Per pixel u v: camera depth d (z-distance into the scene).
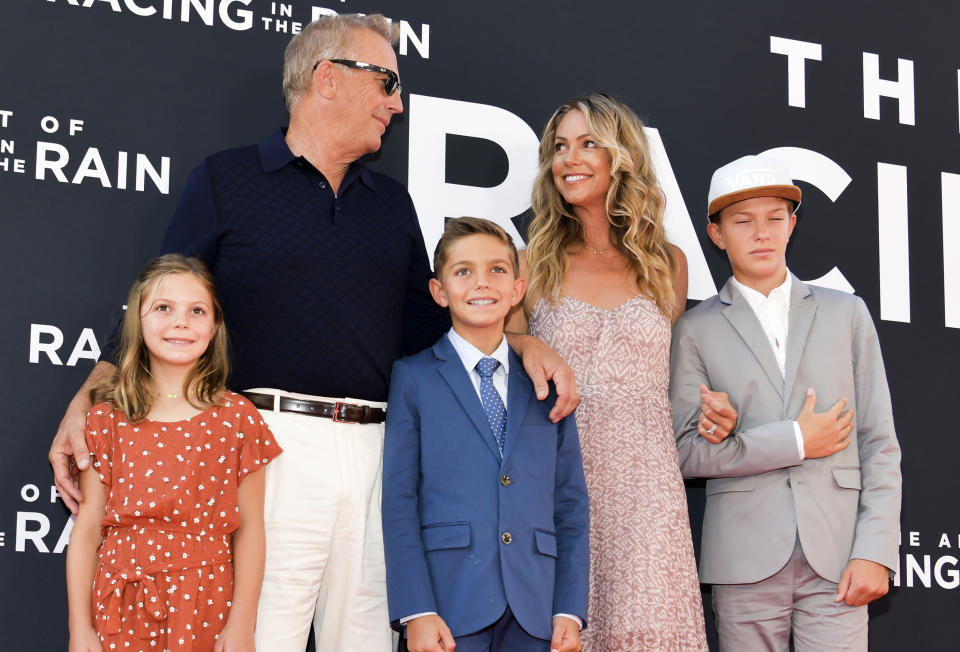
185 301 2.18
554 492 2.29
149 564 2.05
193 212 2.35
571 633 2.12
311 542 2.23
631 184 2.71
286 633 2.21
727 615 2.59
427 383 2.28
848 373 2.65
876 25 3.58
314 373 2.28
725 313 2.72
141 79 2.88
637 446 2.46
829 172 3.44
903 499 3.31
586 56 3.28
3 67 2.77
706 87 3.38
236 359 2.28
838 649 2.47
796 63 3.48
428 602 2.08
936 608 3.29
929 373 3.43
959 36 3.61
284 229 2.34
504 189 3.15
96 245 2.78
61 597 2.63
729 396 2.65
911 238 3.49
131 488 2.08
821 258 3.39
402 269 2.50
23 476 2.64
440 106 3.12
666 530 2.39
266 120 2.98
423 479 2.23
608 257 2.75
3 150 2.74
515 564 2.13
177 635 2.03
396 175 3.06
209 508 2.12
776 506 2.55
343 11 3.08
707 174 3.34
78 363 2.73
